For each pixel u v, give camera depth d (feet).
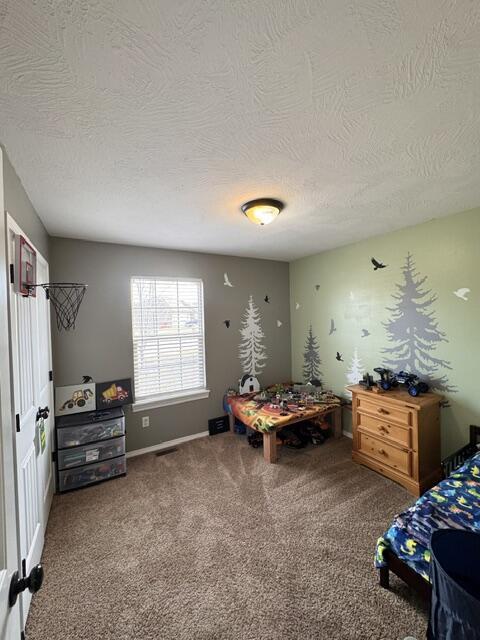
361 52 2.71
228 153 4.38
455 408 7.62
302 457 9.18
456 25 2.46
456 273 7.52
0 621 1.86
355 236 9.47
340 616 4.21
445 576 2.34
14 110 3.32
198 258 11.07
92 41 2.51
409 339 8.70
